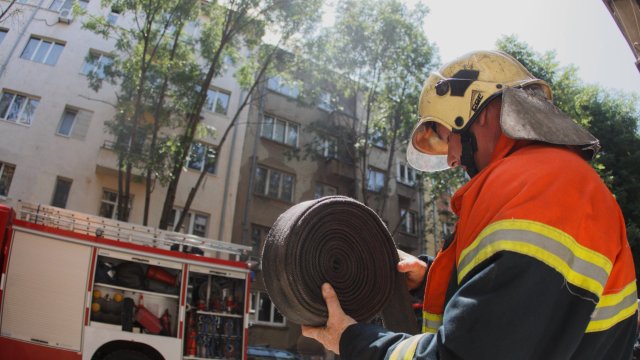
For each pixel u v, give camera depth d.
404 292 1.46
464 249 1.02
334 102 22.34
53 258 7.38
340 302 1.30
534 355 0.85
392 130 20.80
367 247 1.41
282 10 16.41
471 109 1.29
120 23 21.25
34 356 6.93
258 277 19.12
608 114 21.67
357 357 1.06
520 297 0.83
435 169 1.85
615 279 1.02
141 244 8.42
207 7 16.91
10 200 9.45
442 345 0.88
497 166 1.10
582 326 0.87
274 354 11.65
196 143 17.11
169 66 15.97
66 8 20.77
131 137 16.03
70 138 18.83
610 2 4.70
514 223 0.90
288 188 22.92
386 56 19.62
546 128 1.14
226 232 20.28
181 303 8.23
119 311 7.72
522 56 18.72
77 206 18.12
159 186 19.62
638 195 19.27
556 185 0.96
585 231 0.93
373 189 25.09
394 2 19.58
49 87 19.27
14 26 19.91
